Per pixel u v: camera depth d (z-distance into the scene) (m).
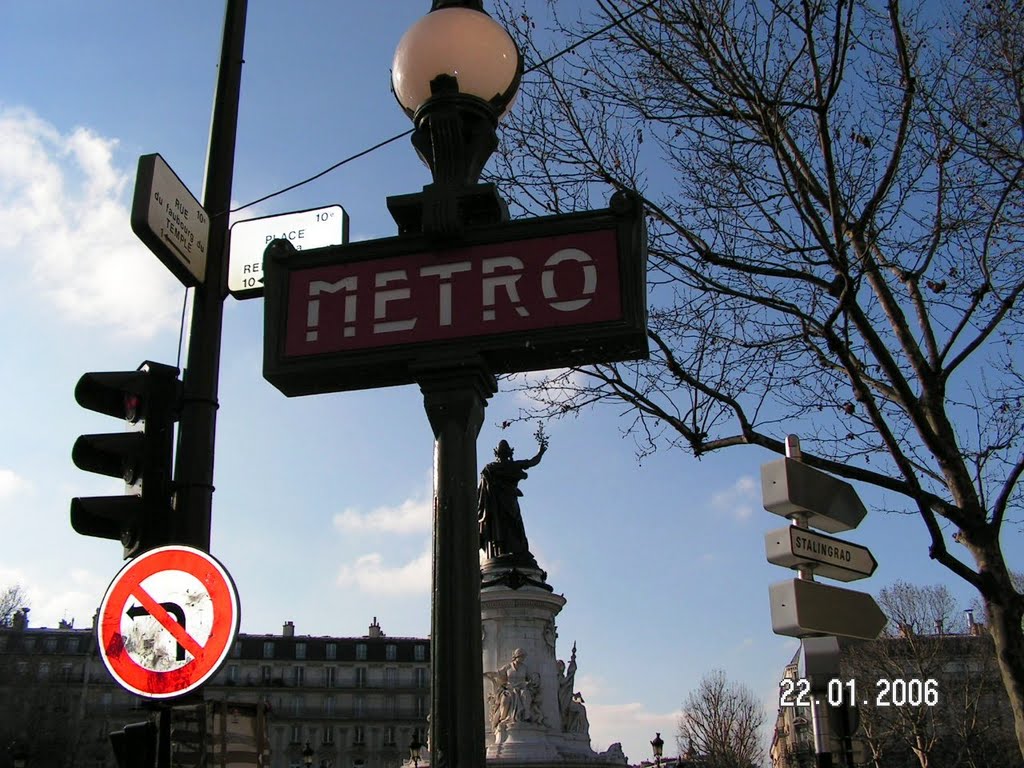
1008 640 8.29
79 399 5.22
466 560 3.02
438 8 3.79
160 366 5.22
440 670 2.88
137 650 4.36
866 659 45.75
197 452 5.38
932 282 9.84
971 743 47.84
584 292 3.30
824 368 10.27
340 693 80.88
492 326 3.32
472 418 3.25
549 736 23.06
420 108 3.61
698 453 9.78
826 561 6.05
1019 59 9.50
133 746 4.58
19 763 40.72
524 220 3.45
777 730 83.62
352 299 3.47
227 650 4.36
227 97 6.36
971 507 8.73
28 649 62.44
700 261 9.84
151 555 4.46
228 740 5.13
